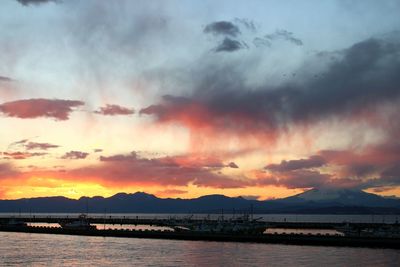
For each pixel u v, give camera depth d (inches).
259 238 4911.4
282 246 4473.4
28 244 4877.0
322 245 4515.3
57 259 3772.1
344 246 4429.1
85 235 5969.5
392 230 5201.8
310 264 3405.5
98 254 4023.1
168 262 3563.0
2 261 3686.0
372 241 4441.4
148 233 5526.6
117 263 3553.2
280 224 7504.9
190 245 4628.4
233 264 3425.2
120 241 5093.5
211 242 4877.0
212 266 3361.2
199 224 6501.0
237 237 5019.7
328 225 7391.7
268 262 3496.6
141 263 3540.8
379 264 3398.1
